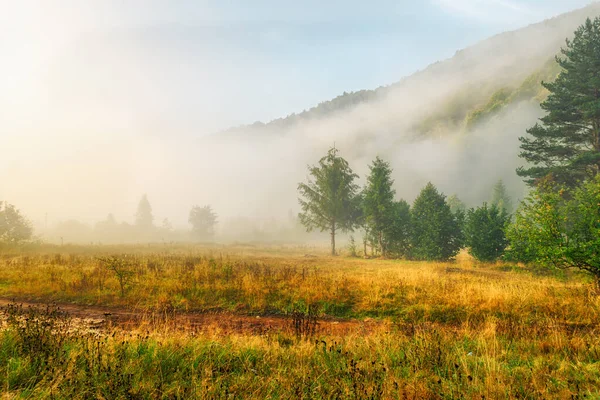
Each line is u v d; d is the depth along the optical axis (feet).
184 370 14.42
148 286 37.37
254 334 23.48
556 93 80.38
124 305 32.76
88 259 62.95
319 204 117.08
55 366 13.37
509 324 23.80
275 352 17.26
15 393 11.64
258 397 11.86
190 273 42.93
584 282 34.99
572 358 17.40
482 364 15.83
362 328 25.61
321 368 14.85
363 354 17.37
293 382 13.03
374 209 95.55
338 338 21.61
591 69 76.28
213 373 13.85
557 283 40.57
